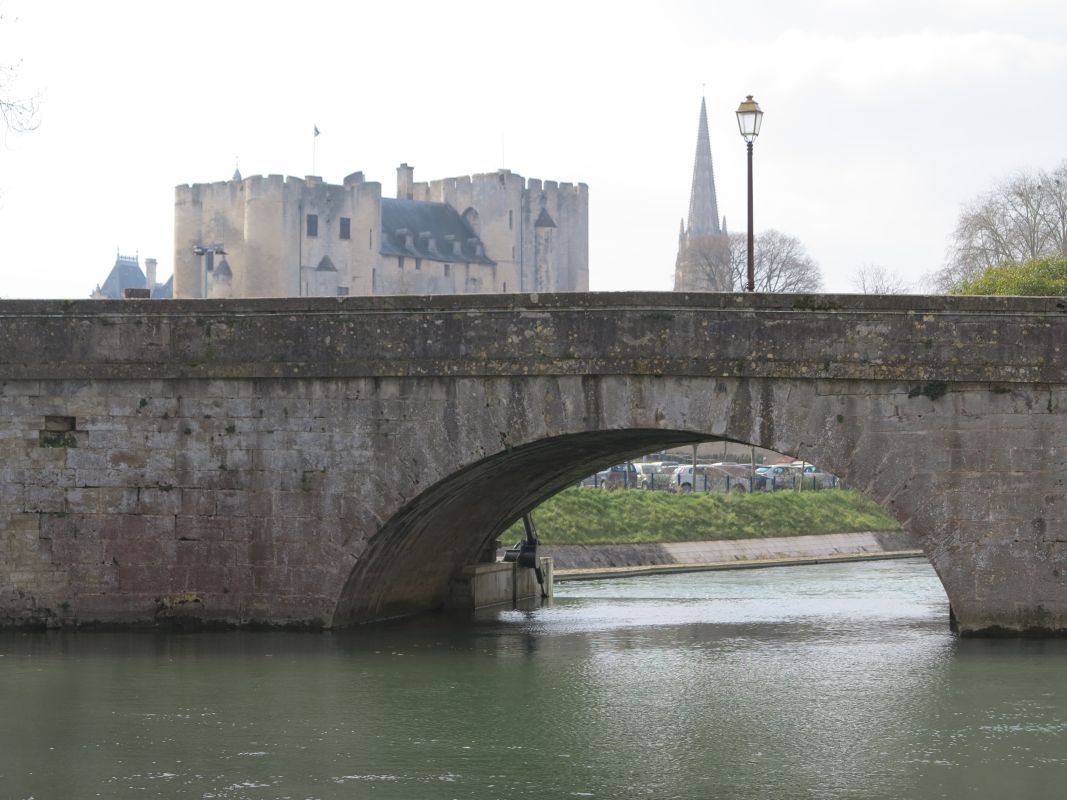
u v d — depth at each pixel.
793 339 30.98
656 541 71.19
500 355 31.97
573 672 31.92
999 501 30.67
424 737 25.73
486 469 34.72
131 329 33.75
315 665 31.28
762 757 24.30
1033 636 30.72
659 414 31.44
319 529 33.22
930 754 24.33
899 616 44.78
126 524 34.00
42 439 34.28
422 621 40.84
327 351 32.84
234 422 33.56
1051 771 23.27
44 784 22.91
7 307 34.16
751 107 39.75
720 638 38.09
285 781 23.05
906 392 30.88
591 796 22.23
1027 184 120.75
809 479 97.31
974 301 30.52
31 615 34.31
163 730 26.08
